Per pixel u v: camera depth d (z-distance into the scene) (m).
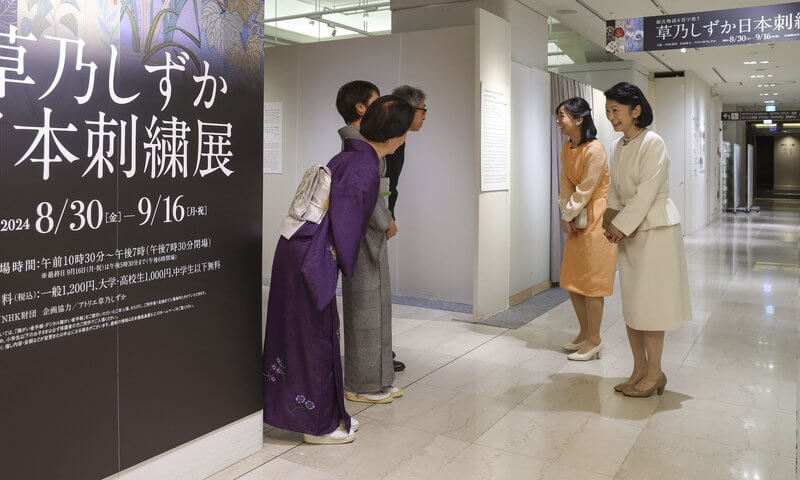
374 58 6.54
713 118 16.86
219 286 2.60
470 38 6.05
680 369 4.16
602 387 3.79
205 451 2.59
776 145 35.47
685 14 6.66
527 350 4.59
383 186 3.44
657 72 13.05
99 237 2.11
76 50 2.01
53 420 2.02
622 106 3.48
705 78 14.02
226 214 2.60
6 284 1.87
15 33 1.85
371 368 3.44
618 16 8.03
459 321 5.48
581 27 8.73
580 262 4.32
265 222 7.36
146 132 2.24
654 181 3.39
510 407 3.46
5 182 1.85
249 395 2.79
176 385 2.43
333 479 2.62
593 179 4.16
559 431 3.14
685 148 12.96
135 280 2.24
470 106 6.09
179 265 2.41
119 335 2.21
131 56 2.18
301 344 2.86
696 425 3.22
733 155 18.88
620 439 3.05
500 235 5.80
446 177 6.24
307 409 2.89
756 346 4.71
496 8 6.36
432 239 6.35
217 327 2.60
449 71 6.18
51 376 2.00
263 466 2.72
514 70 6.36
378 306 3.43
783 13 6.31
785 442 3.02
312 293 2.78
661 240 3.45
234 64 2.59
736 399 3.61
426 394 3.66
